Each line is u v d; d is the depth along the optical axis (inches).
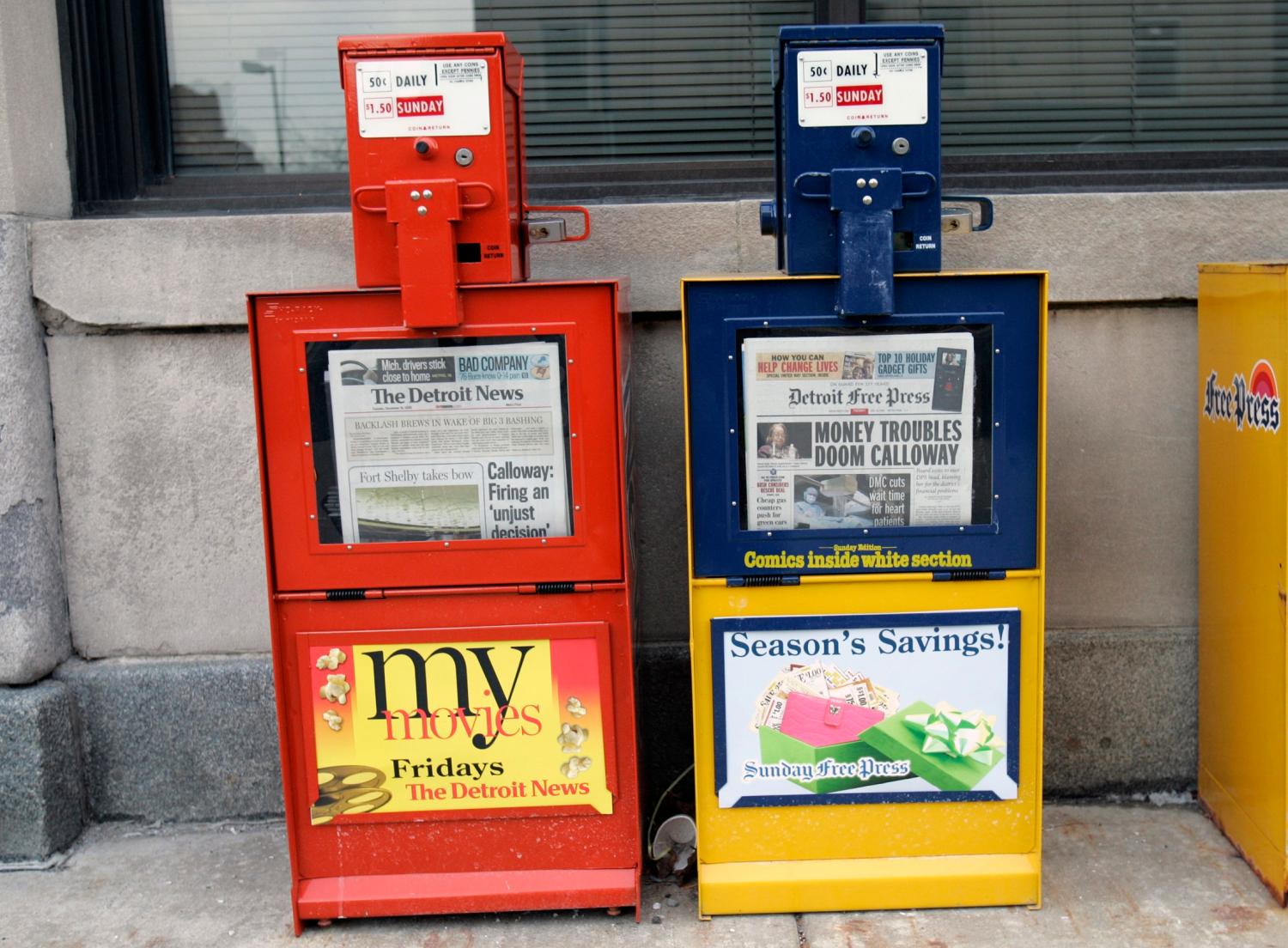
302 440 120.6
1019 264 148.3
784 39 114.5
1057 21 162.1
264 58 162.6
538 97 163.2
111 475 152.6
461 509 121.9
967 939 123.0
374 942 126.9
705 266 148.6
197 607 154.9
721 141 163.6
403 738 125.6
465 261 118.7
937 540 121.3
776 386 118.9
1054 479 152.6
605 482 121.3
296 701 125.6
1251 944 121.5
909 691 124.3
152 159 161.0
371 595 122.7
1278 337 121.8
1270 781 128.6
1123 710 153.3
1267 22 162.6
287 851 148.0
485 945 125.4
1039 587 121.9
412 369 119.5
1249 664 133.3
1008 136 163.8
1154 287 148.0
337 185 160.1
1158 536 153.1
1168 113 163.8
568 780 126.3
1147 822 148.1
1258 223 147.5
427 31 162.9
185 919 132.6
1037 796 125.6
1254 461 129.5
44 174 151.8
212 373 151.1
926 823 127.4
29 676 147.5
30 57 148.6
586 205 149.4
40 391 149.3
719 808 127.3
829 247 117.5
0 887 140.5
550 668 124.3
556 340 118.9
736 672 124.3
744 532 121.3
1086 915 127.1
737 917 128.3
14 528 145.3
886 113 115.3
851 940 123.3
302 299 118.6
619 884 127.2
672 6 161.9
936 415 119.0
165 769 154.2
